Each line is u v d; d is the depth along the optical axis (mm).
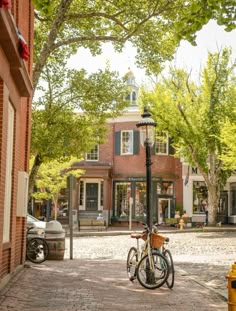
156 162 42125
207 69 37781
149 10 18969
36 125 21375
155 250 11680
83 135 22203
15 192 11953
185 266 16047
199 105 38062
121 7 19031
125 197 42406
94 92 22250
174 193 42344
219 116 36969
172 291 10820
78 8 20219
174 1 18328
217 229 34812
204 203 42469
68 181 17984
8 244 11016
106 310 8531
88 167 41594
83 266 15344
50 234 17125
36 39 21266
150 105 37250
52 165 35344
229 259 18391
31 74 15297
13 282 11211
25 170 14578
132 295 10195
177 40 9883
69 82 22203
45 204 42344
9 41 8812
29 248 16109
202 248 22922
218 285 11859
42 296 9719
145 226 11992
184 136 36844
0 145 9125
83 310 8461
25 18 13945
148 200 12086
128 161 42406
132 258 12352
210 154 37750
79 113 25203
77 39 18359
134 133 42438
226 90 37750
